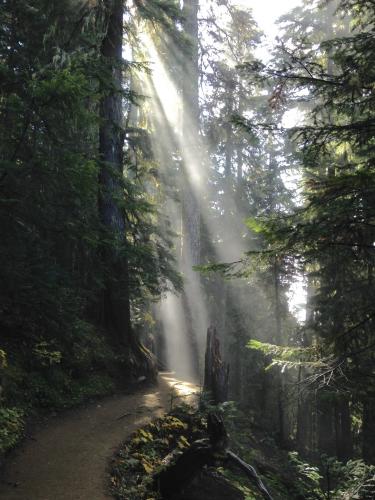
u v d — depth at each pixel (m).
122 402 11.04
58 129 8.52
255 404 26.77
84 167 7.13
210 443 6.23
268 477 9.51
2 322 9.07
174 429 9.35
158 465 7.26
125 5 14.24
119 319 14.31
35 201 7.30
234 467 8.70
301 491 9.25
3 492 5.71
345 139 7.82
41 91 6.74
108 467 6.82
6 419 7.36
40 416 8.70
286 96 8.27
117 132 13.52
